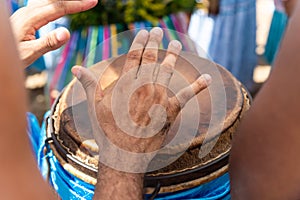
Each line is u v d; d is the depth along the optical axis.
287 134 0.65
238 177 0.73
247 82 2.10
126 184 0.80
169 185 0.93
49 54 1.87
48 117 1.12
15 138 0.46
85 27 1.65
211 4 1.92
